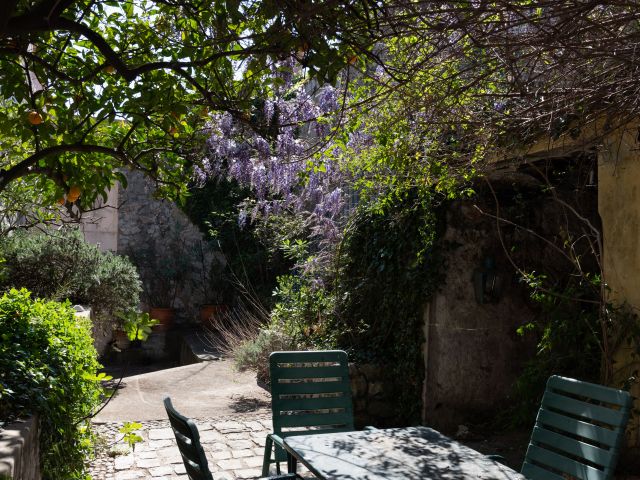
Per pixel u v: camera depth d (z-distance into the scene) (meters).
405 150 4.73
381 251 6.48
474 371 6.15
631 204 4.25
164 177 3.54
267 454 3.67
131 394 7.30
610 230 4.42
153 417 6.21
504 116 3.84
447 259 6.06
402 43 3.63
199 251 13.97
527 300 6.27
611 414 2.72
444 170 4.79
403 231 6.24
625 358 4.27
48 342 3.63
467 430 5.88
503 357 6.23
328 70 2.59
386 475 2.48
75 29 2.17
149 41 3.08
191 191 13.65
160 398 7.10
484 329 6.18
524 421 5.35
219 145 6.49
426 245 6.01
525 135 4.06
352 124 4.10
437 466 2.61
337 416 3.85
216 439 5.47
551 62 3.47
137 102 2.95
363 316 6.82
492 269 6.01
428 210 5.95
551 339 4.65
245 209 9.55
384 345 6.57
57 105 3.03
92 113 2.95
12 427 2.62
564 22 2.64
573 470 2.81
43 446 3.03
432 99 3.56
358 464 2.62
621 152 4.30
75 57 2.92
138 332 2.96
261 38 2.58
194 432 2.22
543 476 2.96
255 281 12.85
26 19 2.04
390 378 6.38
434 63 3.41
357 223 6.91
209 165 6.96
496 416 6.02
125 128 3.38
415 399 6.11
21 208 4.75
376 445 2.91
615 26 2.90
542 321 6.22
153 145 3.40
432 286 6.00
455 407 6.10
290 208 8.96
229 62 3.05
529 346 6.30
